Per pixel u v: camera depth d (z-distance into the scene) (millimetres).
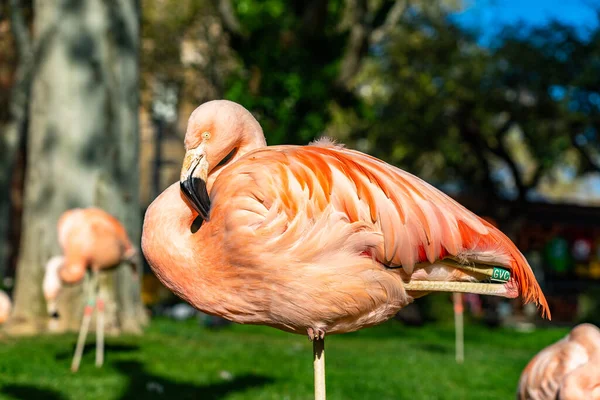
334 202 2928
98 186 9445
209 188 3172
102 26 9602
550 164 21266
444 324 17156
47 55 9508
